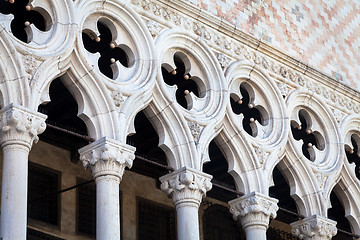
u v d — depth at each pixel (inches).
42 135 1227.2
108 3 1059.3
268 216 1133.1
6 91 945.5
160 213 1338.6
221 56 1157.7
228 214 1413.6
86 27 1042.1
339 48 1360.7
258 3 1256.8
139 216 1307.8
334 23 1374.3
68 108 1171.3
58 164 1245.1
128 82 1046.4
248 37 1194.0
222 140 1137.4
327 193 1222.3
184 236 1040.8
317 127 1263.5
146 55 1076.5
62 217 1224.2
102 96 1018.1
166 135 1073.5
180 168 1062.4
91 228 1252.5
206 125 1103.0
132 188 1314.0
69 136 1242.0
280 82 1224.2
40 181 1220.5
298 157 1204.5
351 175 1270.9
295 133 1328.7
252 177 1140.5
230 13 1208.8
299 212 1205.7
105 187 986.7
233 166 1133.7
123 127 1020.5
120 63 1069.1
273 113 1194.6
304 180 1210.0
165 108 1075.3
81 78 1010.1
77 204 1249.4
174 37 1116.5
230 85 1155.3
